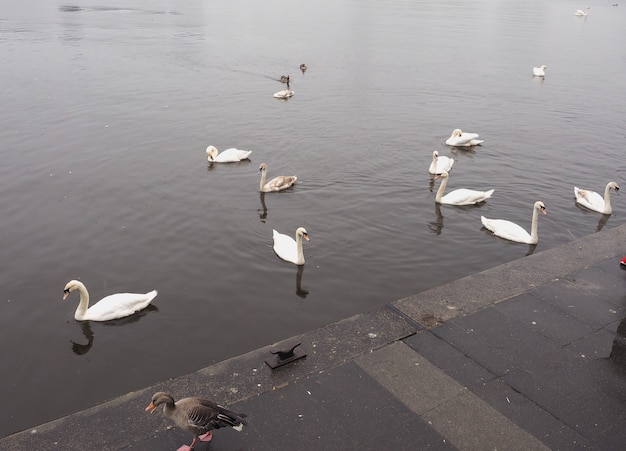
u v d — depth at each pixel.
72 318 13.34
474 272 15.49
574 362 8.85
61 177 21.39
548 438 7.45
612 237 12.92
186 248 16.48
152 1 95.69
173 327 12.98
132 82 36.56
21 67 40.00
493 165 23.95
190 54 46.88
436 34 61.81
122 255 16.02
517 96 35.31
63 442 7.33
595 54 51.19
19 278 14.83
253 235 17.34
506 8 96.00
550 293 10.69
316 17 75.81
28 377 11.48
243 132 27.41
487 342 9.28
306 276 15.12
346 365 8.72
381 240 17.27
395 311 10.09
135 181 21.27
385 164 23.73
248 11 83.19
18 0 90.25
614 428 7.63
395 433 7.48
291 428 7.54
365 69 42.28
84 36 54.91
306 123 29.02
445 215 19.22
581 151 25.56
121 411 7.82
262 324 13.08
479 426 7.62
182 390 8.20
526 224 18.86
